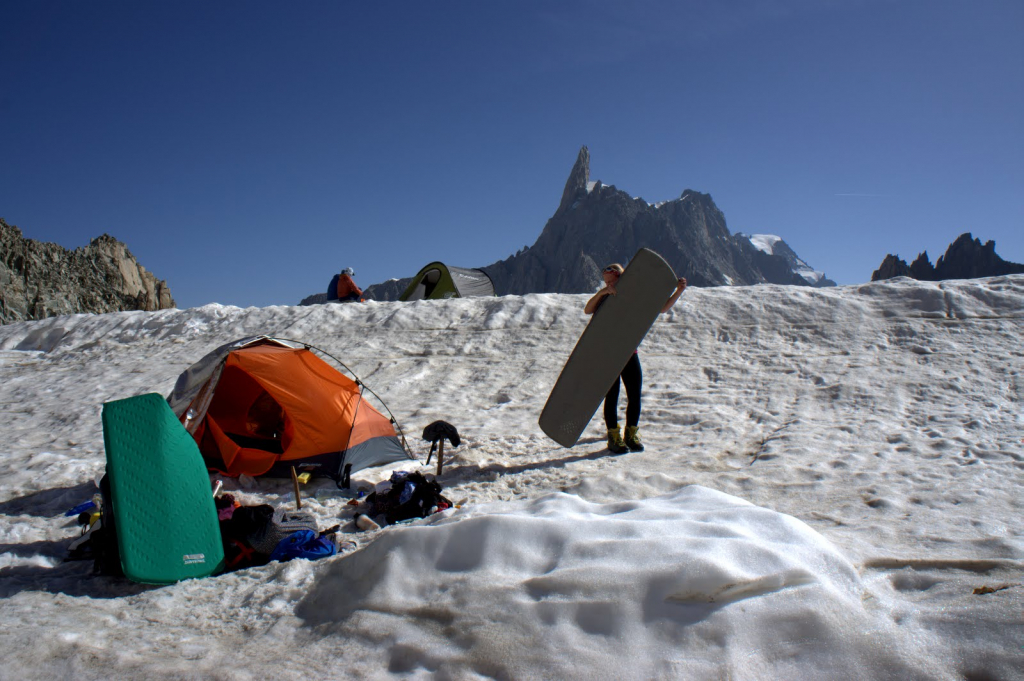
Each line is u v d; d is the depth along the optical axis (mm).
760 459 5773
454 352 11891
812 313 11453
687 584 2590
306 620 3104
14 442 8281
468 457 6512
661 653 2387
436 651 2590
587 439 7035
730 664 2307
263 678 2539
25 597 3500
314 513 5141
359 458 6258
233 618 3197
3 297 83625
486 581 2898
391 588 3037
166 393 10703
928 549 3486
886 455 5676
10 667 2688
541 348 11578
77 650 2822
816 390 8367
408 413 8875
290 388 6203
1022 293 11070
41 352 15312
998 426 6348
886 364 9164
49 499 5758
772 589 2602
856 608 2547
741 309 11977
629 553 2865
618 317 6230
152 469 3834
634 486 5176
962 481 4871
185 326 15086
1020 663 2135
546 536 3152
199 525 3887
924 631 2410
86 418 9258
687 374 9672
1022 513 4148
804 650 2355
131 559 3631
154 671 2619
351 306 15133
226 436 6258
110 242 105500
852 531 3920
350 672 2570
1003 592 2572
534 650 2479
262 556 4051
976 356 9117
